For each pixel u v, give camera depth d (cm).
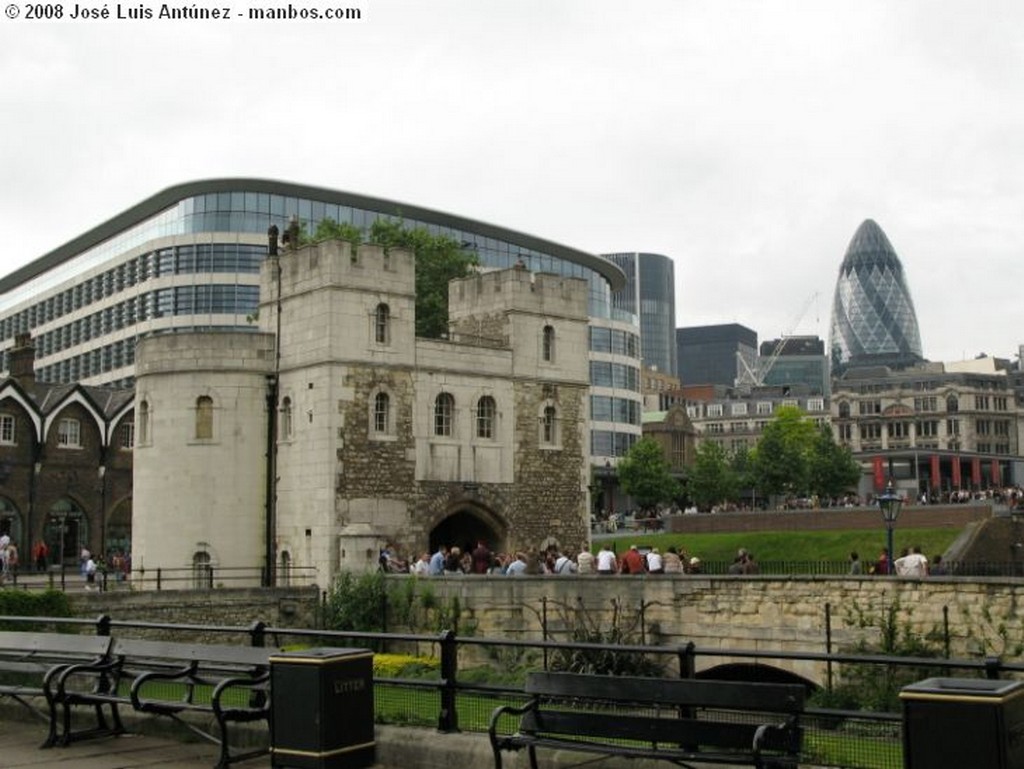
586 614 3431
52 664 1655
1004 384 19075
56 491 6356
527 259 10500
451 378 4522
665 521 8238
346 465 4206
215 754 1421
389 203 9100
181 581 4197
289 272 4441
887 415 18912
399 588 3747
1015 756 919
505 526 4625
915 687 947
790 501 10825
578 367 4931
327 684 1252
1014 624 2672
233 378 4375
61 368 10125
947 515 6794
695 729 1117
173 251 8594
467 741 1313
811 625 3028
